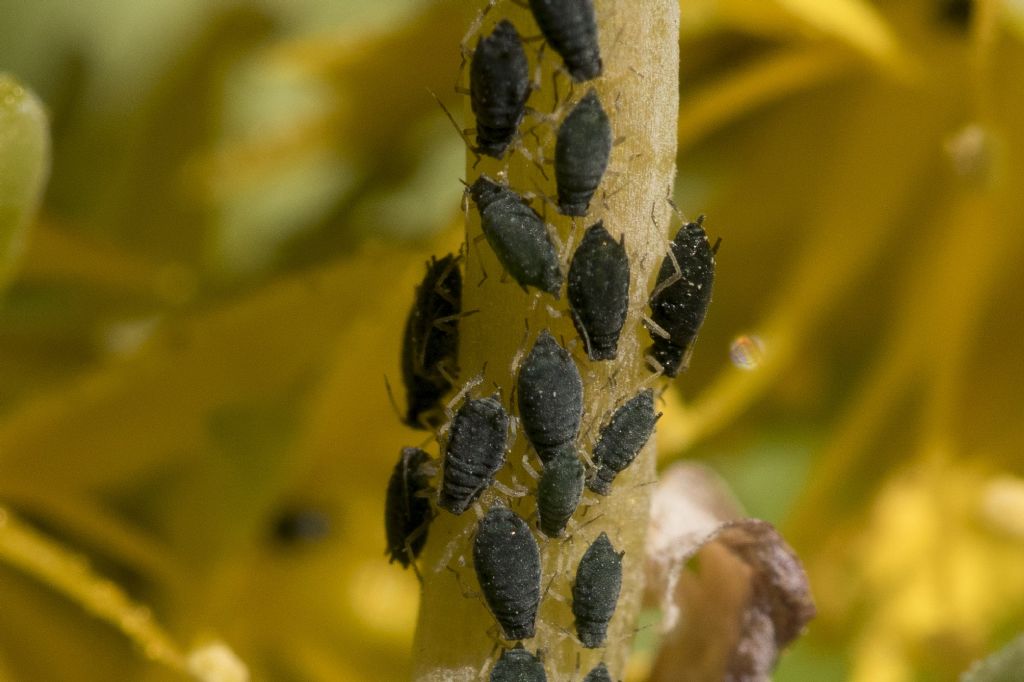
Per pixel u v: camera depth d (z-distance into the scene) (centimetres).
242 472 8
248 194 9
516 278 6
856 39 8
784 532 8
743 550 7
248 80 9
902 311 9
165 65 9
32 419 8
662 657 7
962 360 9
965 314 9
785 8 8
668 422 8
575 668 7
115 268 9
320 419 8
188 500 8
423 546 7
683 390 9
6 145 7
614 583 7
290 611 8
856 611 8
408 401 7
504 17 6
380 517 8
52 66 9
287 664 8
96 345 8
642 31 6
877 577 8
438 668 7
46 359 8
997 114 8
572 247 6
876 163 9
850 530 8
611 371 7
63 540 8
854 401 9
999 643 8
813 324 9
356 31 8
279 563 8
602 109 6
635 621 7
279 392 8
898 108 9
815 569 8
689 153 9
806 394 9
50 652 8
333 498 8
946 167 9
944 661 8
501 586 7
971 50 8
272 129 9
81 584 7
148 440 8
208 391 8
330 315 8
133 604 8
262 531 8
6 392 8
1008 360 9
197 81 9
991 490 8
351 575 8
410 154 9
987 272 9
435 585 7
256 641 8
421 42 8
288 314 8
